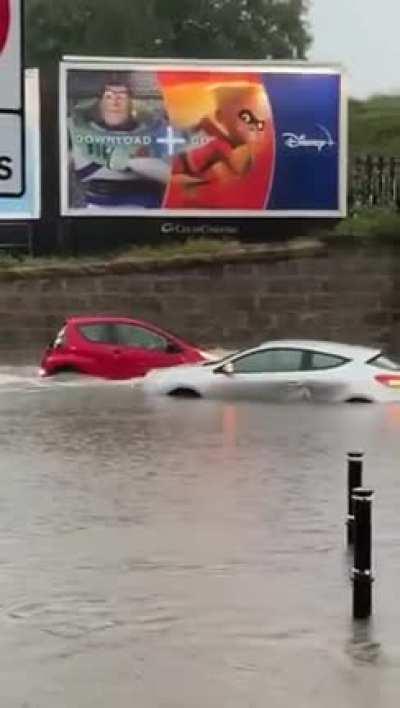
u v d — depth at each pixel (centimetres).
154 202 5609
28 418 3522
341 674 1162
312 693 1105
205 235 5678
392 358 5456
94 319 4684
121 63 5544
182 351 4638
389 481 2339
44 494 2208
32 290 5288
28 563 1642
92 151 5556
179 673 1166
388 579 1546
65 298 5316
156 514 2005
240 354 4022
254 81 5612
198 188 5628
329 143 5672
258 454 2742
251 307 5434
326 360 3938
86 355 4628
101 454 2758
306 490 2244
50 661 1207
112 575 1574
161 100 5578
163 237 5681
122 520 1953
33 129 5572
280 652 1236
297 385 3900
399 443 2939
